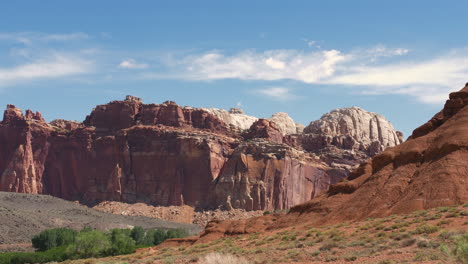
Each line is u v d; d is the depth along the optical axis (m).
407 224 53.88
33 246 134.38
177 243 90.62
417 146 76.88
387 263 36.81
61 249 115.06
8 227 156.12
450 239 42.38
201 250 67.19
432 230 48.12
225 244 69.12
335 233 57.56
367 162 86.88
